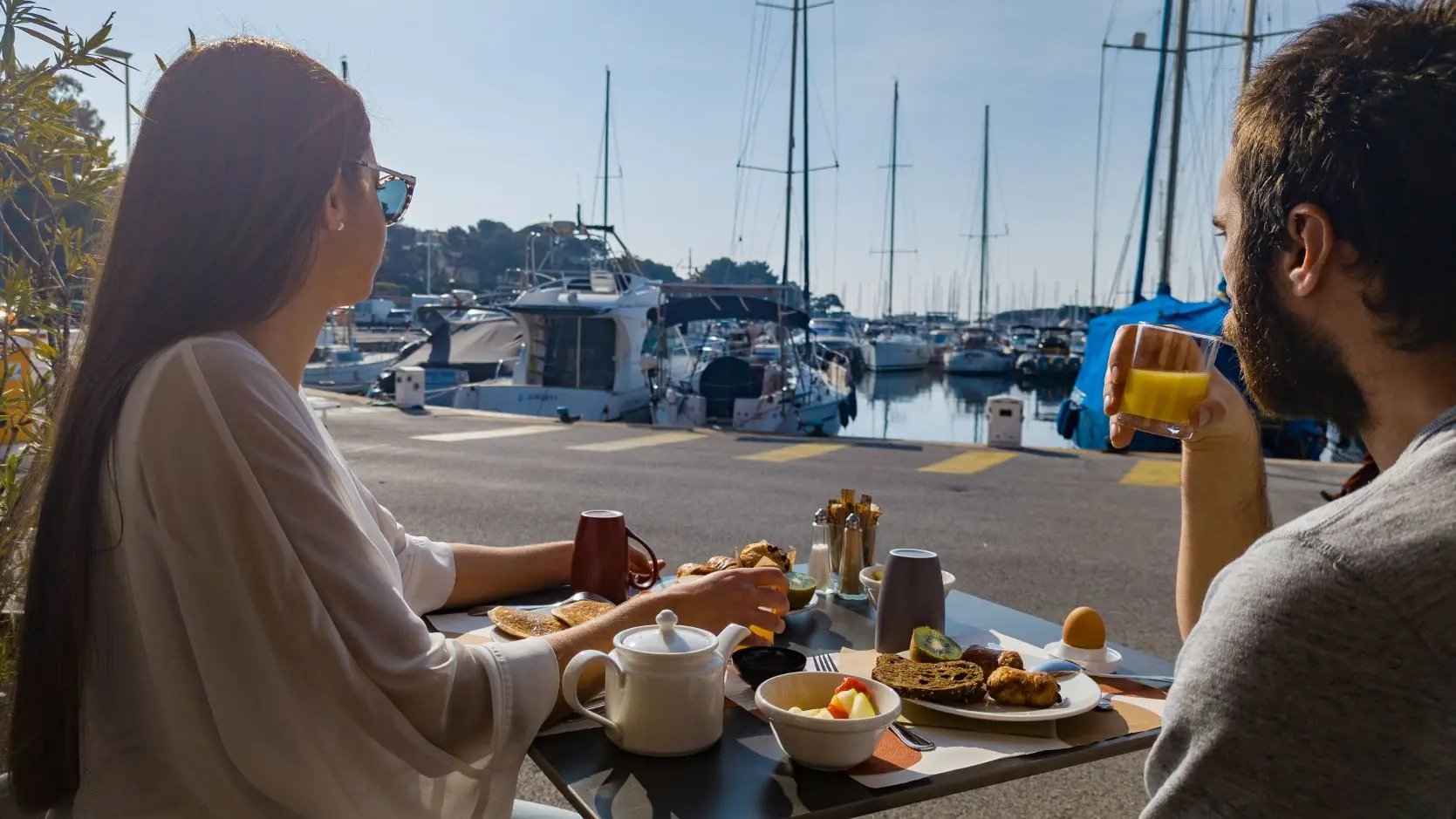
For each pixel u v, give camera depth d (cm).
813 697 160
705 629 185
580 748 154
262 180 139
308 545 133
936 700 167
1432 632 75
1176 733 90
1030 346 5569
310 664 131
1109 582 569
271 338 147
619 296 1777
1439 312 86
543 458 1056
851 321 7100
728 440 1290
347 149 149
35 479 153
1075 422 1700
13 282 151
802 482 923
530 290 1891
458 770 141
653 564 248
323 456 140
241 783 135
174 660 132
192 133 137
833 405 1927
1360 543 80
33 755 134
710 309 1862
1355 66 92
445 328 2461
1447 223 85
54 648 132
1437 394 90
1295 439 1348
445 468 972
